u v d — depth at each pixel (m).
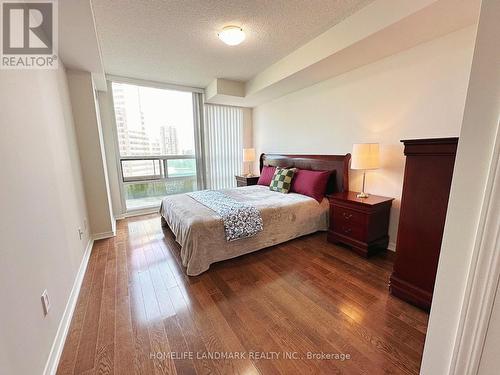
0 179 0.95
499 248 0.64
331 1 1.88
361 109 2.73
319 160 3.30
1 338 0.83
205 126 4.59
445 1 1.52
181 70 3.40
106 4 1.85
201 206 2.62
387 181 2.55
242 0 1.85
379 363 1.22
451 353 0.82
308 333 1.43
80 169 2.73
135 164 4.16
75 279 1.91
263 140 4.79
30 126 1.34
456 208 0.77
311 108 3.46
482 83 0.68
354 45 2.13
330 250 2.61
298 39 2.51
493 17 0.64
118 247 2.77
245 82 3.99
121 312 1.64
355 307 1.66
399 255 1.73
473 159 0.71
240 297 1.80
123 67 3.25
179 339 1.40
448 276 0.81
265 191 3.48
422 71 2.14
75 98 2.72
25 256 1.08
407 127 2.30
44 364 1.13
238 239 2.33
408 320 1.52
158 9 1.93
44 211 1.40
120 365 1.23
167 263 2.37
